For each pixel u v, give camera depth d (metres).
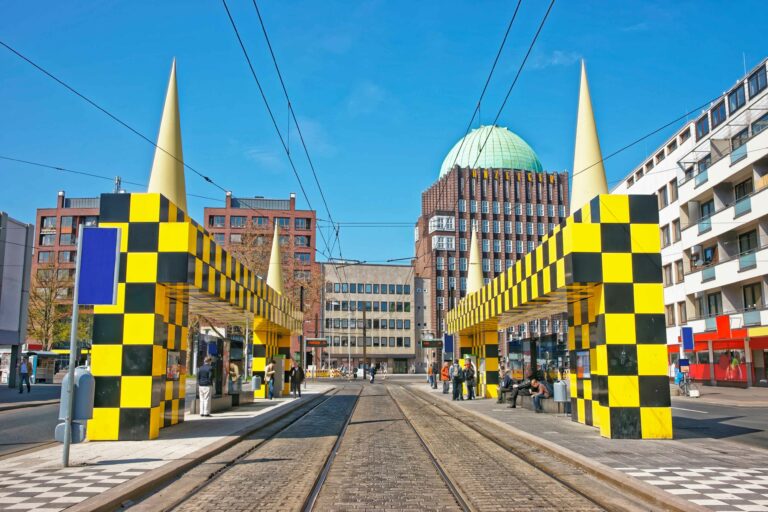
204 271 15.98
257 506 7.79
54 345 78.44
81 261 10.91
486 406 25.61
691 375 48.91
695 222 47.88
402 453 12.42
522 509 7.64
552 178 112.38
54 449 12.53
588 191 16.33
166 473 9.56
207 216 101.44
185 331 18.20
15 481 9.02
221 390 22.84
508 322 29.23
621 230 14.80
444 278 105.31
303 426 17.97
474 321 30.44
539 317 26.73
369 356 102.06
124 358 14.09
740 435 15.20
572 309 18.28
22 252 38.06
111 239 11.01
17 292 37.50
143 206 14.64
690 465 10.30
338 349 101.25
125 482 8.86
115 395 13.94
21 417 20.67
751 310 40.72
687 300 49.84
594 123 16.80
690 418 20.45
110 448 12.52
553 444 12.92
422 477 9.75
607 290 14.56
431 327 103.88
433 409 24.48
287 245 79.50
